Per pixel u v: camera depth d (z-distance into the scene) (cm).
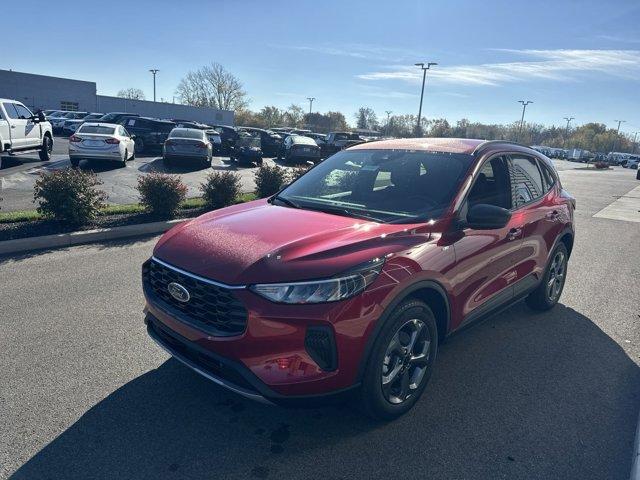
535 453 290
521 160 448
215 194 1000
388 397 302
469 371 385
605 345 441
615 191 2038
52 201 742
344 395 276
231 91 9106
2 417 304
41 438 287
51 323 440
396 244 297
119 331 429
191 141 1819
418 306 304
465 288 347
